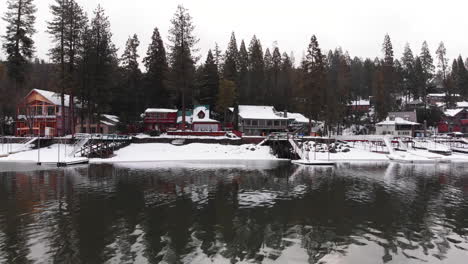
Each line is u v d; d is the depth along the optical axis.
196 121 60.34
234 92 71.62
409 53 100.50
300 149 45.19
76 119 60.44
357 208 16.38
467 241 11.51
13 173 28.88
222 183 24.02
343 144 56.88
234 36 85.69
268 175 28.64
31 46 47.25
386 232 12.48
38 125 57.44
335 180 26.03
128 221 13.80
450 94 93.81
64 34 46.91
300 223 13.66
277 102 85.19
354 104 96.69
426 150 54.19
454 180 26.55
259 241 11.40
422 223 13.74
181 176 27.47
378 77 78.69
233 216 14.72
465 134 71.94
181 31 54.19
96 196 18.95
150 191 20.64
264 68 88.31
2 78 53.00
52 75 48.81
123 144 47.72
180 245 10.94
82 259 9.65
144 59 68.94
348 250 10.58
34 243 10.98
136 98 63.78
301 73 66.56
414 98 99.62
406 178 27.53
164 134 55.34
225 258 9.85
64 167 33.66
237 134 56.16
